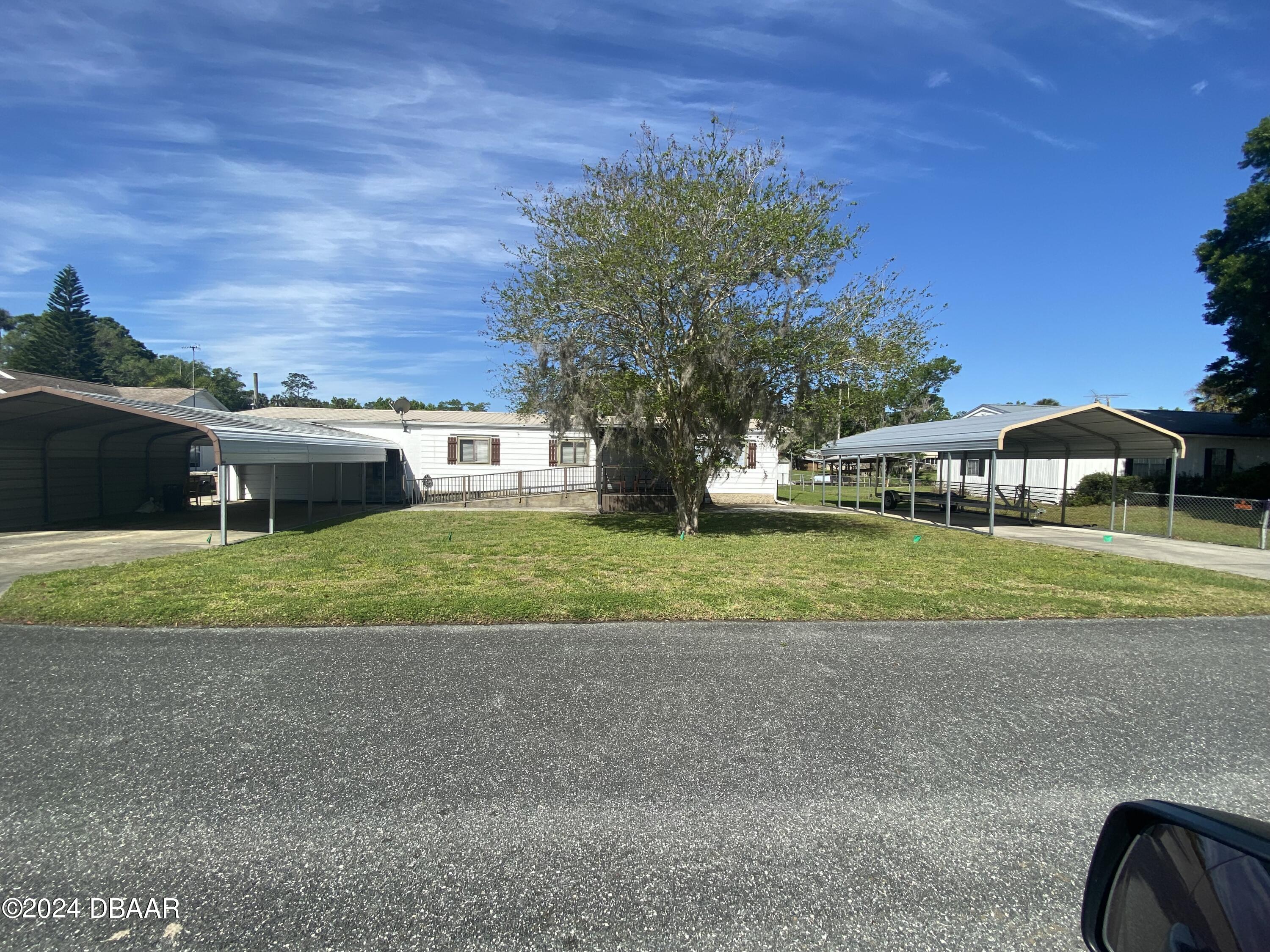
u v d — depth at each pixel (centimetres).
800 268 1123
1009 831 270
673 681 442
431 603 647
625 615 616
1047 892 232
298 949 200
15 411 1266
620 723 372
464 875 238
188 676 442
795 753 338
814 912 221
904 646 532
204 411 1567
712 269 1087
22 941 201
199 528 1421
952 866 247
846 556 1059
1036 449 1902
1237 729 375
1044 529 1586
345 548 1089
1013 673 468
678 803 288
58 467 1562
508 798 291
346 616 596
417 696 409
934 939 208
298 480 2273
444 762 322
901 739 356
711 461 1315
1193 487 2200
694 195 1072
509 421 2277
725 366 1137
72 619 583
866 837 265
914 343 1183
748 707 398
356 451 1806
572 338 1205
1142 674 468
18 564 911
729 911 221
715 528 1499
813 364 1157
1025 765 328
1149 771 323
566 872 240
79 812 275
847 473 4791
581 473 2242
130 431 1681
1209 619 642
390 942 204
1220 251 1861
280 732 355
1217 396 3619
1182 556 1130
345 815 275
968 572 912
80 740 342
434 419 2298
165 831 262
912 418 2466
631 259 1070
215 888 229
